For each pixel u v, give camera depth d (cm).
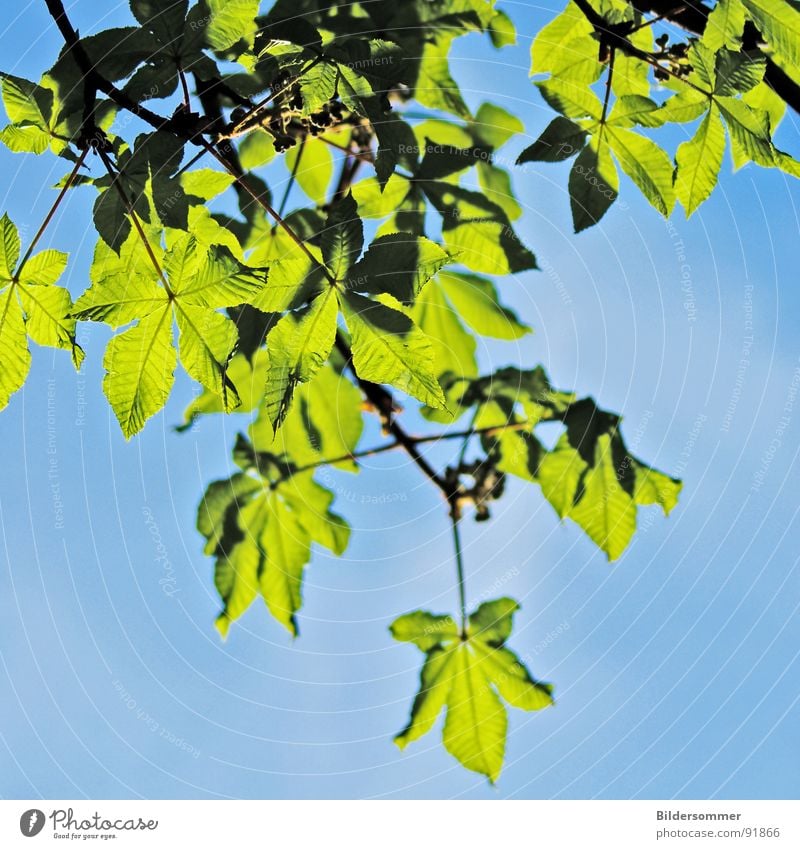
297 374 116
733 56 135
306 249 129
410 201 164
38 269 126
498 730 169
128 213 124
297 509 182
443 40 158
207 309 117
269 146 172
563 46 151
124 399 117
